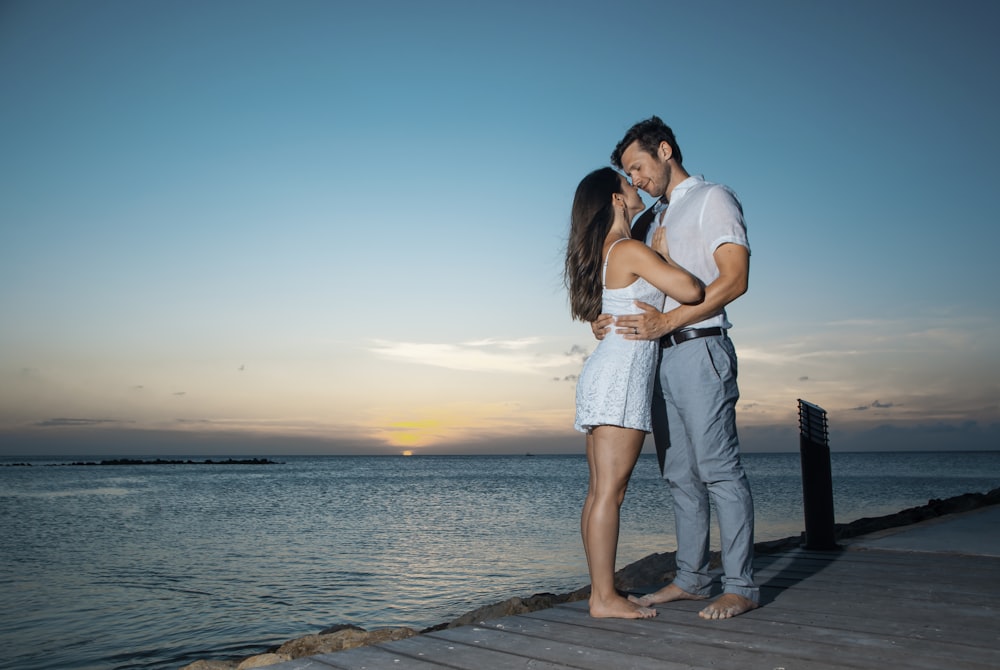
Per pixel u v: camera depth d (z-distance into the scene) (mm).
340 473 85125
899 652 2301
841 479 52562
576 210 3066
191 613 9008
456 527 19344
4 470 98938
